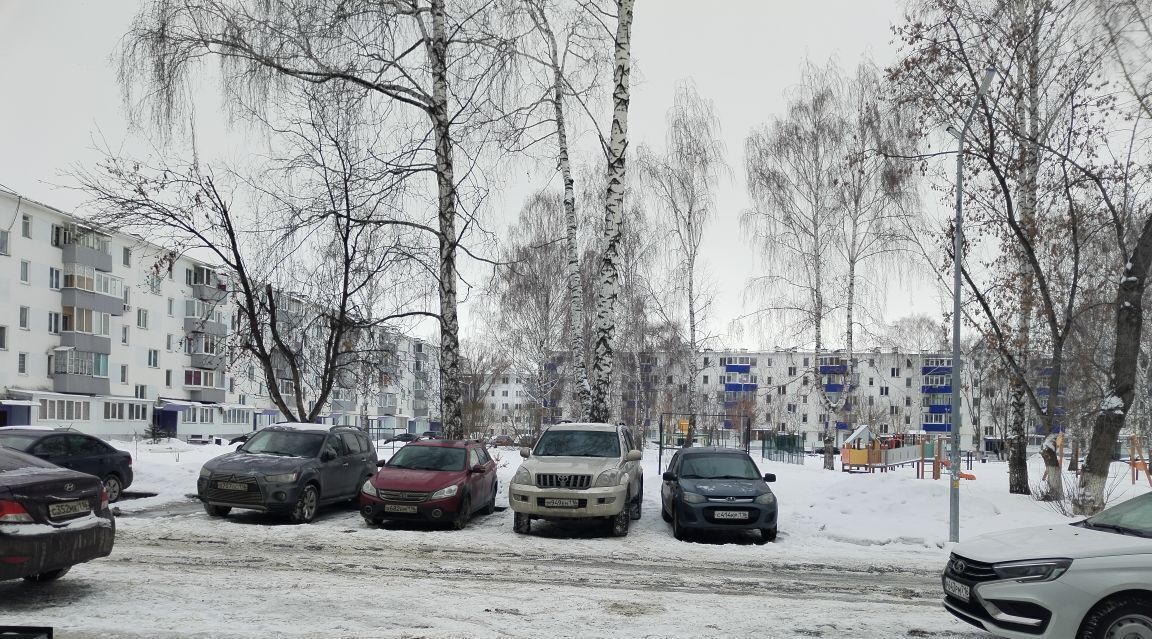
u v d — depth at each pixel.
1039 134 16.36
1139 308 14.96
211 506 13.32
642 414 41.84
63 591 7.23
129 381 51.81
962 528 13.46
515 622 6.61
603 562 10.16
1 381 41.81
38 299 44.41
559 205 32.56
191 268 58.44
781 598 8.09
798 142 27.56
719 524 12.24
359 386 21.42
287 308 19.77
